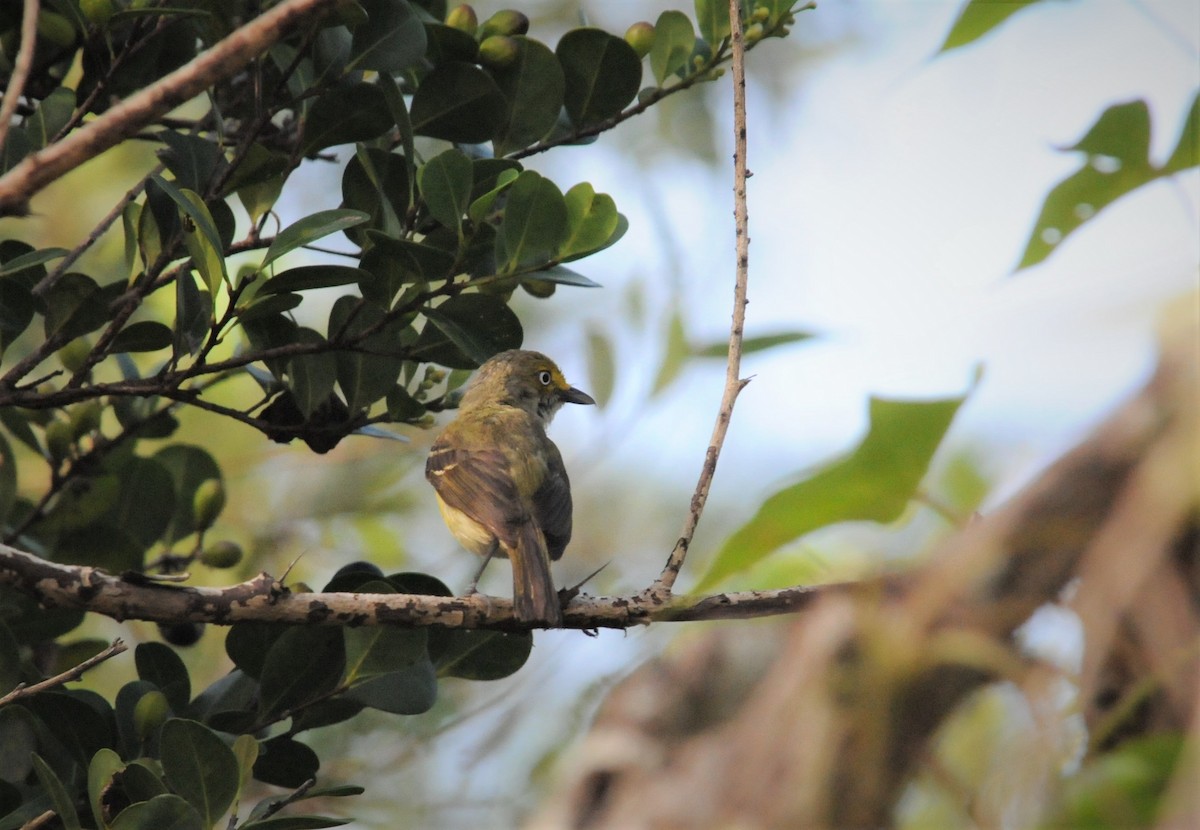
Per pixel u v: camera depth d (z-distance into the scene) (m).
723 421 6.87
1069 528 3.12
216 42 7.44
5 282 6.82
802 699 3.09
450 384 8.98
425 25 7.94
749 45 8.23
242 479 13.96
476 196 7.85
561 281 7.23
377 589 7.41
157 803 5.93
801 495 3.49
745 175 7.00
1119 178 4.28
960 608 3.05
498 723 10.84
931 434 3.45
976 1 4.43
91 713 6.90
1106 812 2.56
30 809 6.63
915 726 2.99
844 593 3.22
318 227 6.62
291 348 7.02
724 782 3.16
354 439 14.12
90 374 8.34
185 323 7.32
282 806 6.55
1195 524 3.00
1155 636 2.94
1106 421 3.24
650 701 3.64
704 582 3.52
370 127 7.54
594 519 14.61
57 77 8.89
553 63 8.15
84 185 15.40
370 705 7.04
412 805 10.53
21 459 12.09
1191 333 3.16
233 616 6.46
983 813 2.82
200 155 7.32
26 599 8.16
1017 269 4.35
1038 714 2.84
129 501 9.20
